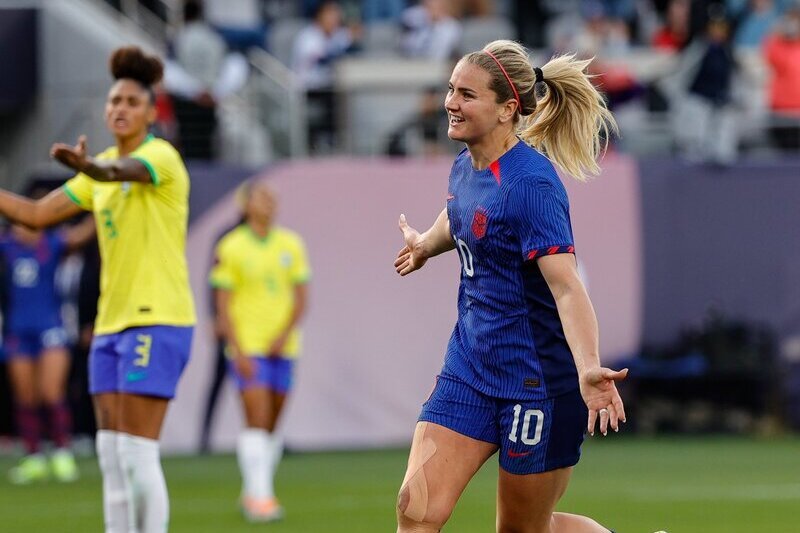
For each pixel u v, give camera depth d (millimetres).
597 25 68312
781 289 58469
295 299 36188
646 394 58719
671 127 64375
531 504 18969
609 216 57531
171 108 57938
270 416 36312
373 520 35062
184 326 24078
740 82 68062
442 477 18578
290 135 60625
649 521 34750
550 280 17984
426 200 55938
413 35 69125
